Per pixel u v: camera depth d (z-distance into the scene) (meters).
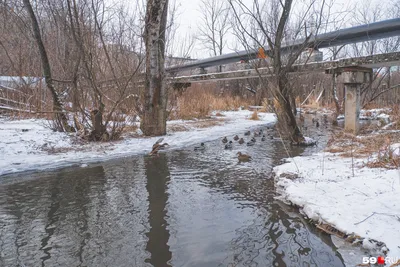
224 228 4.30
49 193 5.73
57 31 12.02
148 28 11.02
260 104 26.97
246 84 30.31
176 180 6.53
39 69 13.82
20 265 3.43
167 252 3.68
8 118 13.13
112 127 10.79
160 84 11.57
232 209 4.96
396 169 5.77
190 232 4.19
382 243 3.38
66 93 11.88
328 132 13.10
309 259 3.49
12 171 6.93
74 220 4.58
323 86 29.09
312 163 7.05
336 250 3.61
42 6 12.91
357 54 19.80
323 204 4.52
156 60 11.30
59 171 7.14
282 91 9.97
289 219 4.55
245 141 11.33
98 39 11.20
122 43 12.09
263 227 4.32
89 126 10.19
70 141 9.68
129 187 6.07
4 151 8.09
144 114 11.80
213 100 23.70
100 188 6.01
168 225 4.40
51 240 3.98
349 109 11.41
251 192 5.75
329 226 4.01
